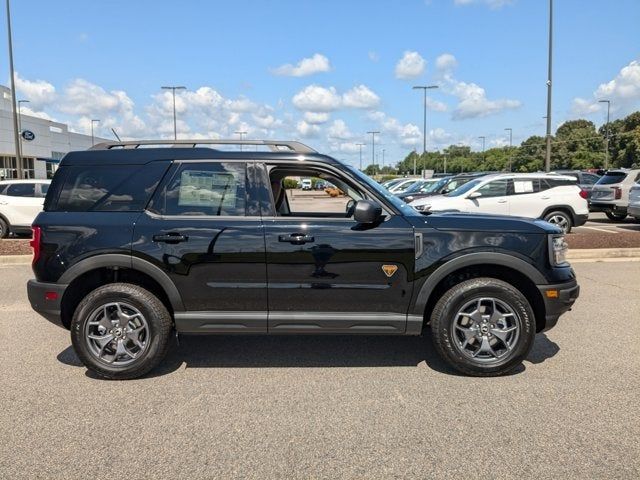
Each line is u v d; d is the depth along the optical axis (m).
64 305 4.45
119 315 4.44
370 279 4.38
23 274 9.23
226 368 4.73
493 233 4.39
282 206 5.52
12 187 13.59
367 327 4.44
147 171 4.54
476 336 4.43
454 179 17.62
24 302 7.16
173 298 4.40
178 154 4.57
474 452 3.24
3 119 45.69
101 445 3.35
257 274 4.38
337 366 4.77
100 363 4.43
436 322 4.43
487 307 4.44
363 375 4.54
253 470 3.06
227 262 4.36
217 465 3.12
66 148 60.34
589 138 99.56
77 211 4.48
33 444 3.37
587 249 10.41
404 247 4.35
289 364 4.83
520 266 4.36
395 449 3.29
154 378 4.50
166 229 4.38
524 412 3.78
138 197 4.49
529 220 4.61
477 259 4.35
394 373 4.58
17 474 3.03
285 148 4.73
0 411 3.85
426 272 4.37
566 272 4.50
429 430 3.53
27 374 4.59
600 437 3.41
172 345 5.38
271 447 3.32
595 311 6.49
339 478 2.98
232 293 4.40
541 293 4.39
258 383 4.38
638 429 3.51
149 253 4.36
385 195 4.59
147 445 3.35
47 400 4.05
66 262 4.38
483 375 4.44
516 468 3.06
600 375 4.47
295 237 4.34
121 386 4.33
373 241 4.35
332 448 3.31
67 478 2.99
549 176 13.23
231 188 4.50
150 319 4.41
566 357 4.91
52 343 5.43
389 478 2.98
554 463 3.11
